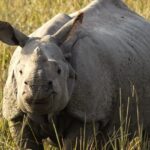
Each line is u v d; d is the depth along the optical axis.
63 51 21.41
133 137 24.02
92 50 22.59
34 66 19.89
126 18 25.69
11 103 21.95
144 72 24.34
